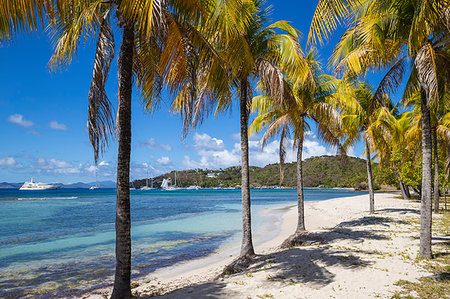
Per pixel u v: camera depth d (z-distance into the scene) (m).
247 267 7.88
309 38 5.12
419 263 6.86
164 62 5.45
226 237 15.91
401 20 7.20
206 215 28.61
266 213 28.53
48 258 11.60
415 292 5.16
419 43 6.18
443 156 22.20
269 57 8.94
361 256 7.65
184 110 6.09
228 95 7.57
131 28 5.47
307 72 8.02
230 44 6.54
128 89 5.67
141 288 7.51
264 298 5.23
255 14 8.55
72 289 7.89
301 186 12.76
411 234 10.57
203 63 6.09
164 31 4.64
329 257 7.67
